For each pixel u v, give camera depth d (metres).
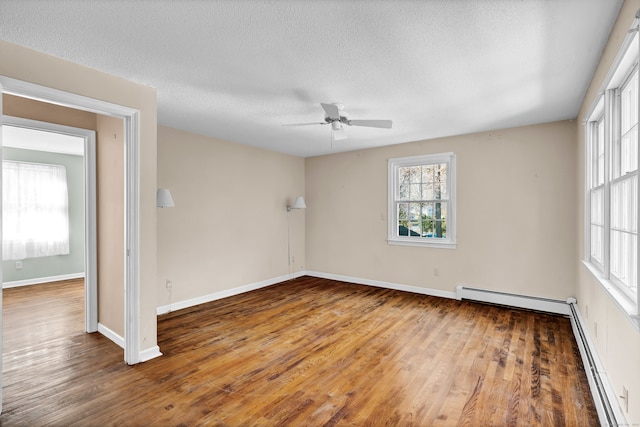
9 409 2.00
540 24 1.82
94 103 2.36
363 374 2.44
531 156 3.94
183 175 4.18
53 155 5.74
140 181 2.62
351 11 1.70
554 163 3.80
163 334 3.24
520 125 3.94
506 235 4.12
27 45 2.04
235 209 4.86
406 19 1.77
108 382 2.32
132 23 1.81
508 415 1.94
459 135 4.42
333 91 2.81
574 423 1.86
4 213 5.23
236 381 2.34
